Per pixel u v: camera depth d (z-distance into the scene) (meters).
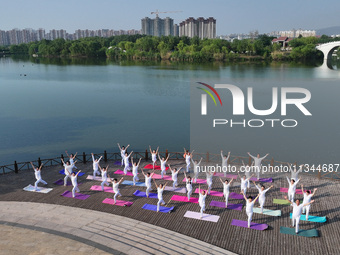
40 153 54.97
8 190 28.05
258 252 18.77
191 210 23.94
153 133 66.38
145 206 24.64
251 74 136.25
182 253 18.73
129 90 116.50
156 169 33.34
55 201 25.75
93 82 134.38
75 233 20.92
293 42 192.88
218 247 19.27
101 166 34.22
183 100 99.00
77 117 80.31
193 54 192.38
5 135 65.12
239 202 25.25
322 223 21.77
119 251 18.95
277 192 26.95
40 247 19.28
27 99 101.94
